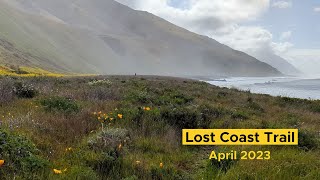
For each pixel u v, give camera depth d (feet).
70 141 21.26
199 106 38.52
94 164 17.44
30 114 26.23
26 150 17.15
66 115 28.27
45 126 23.32
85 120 26.45
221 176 17.02
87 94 44.70
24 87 43.78
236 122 33.09
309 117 46.19
